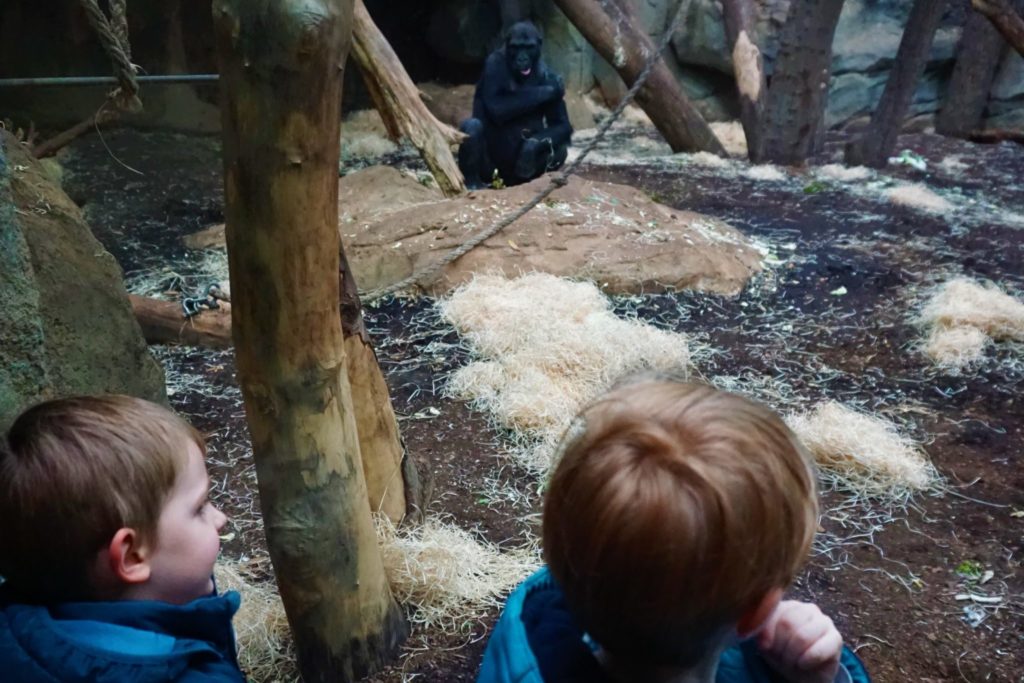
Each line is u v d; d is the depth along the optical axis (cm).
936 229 728
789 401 451
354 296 296
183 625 144
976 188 881
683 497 98
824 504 361
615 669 116
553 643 121
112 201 782
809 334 534
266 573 307
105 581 142
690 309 570
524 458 391
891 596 306
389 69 661
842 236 709
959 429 427
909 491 370
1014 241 697
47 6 926
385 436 312
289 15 176
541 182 696
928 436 420
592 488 102
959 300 536
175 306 513
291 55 179
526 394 430
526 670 119
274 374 216
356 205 718
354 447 241
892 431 419
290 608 247
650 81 970
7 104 926
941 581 314
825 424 399
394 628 269
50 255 319
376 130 1075
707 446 101
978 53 1115
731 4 1020
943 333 511
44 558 138
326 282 211
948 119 1154
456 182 688
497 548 325
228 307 516
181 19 977
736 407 108
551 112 827
